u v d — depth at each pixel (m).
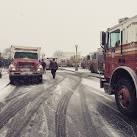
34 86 9.66
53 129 3.92
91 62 19.61
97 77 14.75
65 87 9.44
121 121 4.41
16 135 3.62
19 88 8.96
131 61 4.66
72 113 5.00
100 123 4.27
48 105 5.80
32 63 10.55
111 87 5.27
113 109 5.40
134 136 3.61
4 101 6.27
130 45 4.69
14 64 10.42
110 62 5.62
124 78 4.86
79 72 20.95
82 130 3.88
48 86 9.70
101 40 5.80
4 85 9.52
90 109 5.39
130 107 4.58
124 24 4.95
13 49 11.30
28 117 4.66
